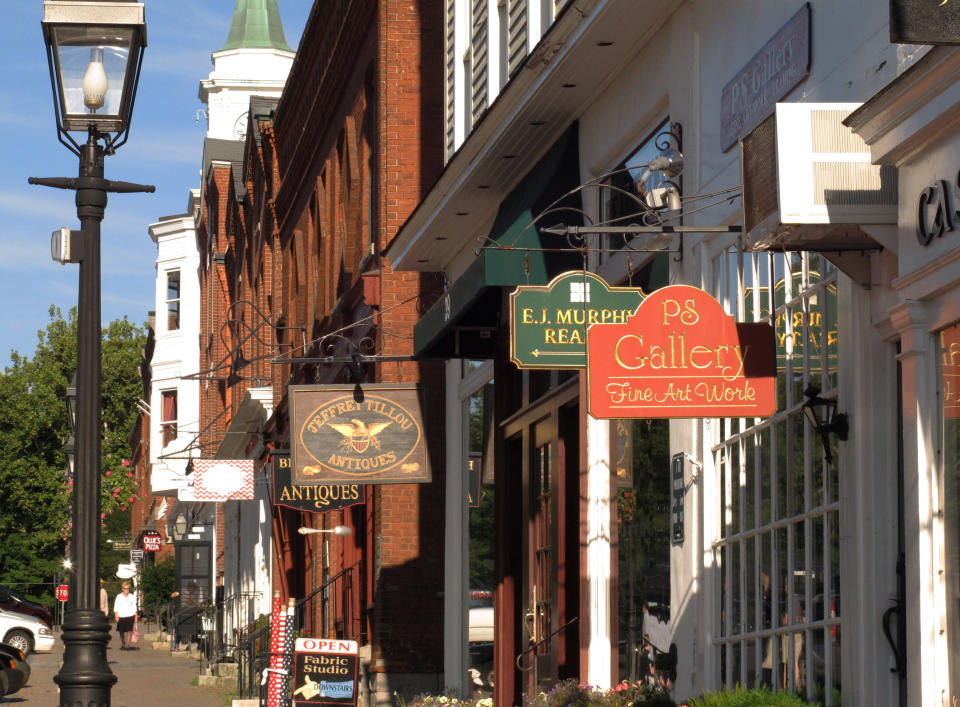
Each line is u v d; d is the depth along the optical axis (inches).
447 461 722.8
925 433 260.2
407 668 718.5
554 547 522.0
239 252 1525.6
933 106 245.6
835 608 311.1
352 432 601.0
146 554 2466.8
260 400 1166.3
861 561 294.4
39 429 2188.7
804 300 331.9
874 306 295.3
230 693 904.9
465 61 658.8
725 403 321.7
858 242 290.5
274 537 1179.9
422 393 608.7
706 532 388.2
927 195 256.1
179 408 2021.4
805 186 273.6
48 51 375.2
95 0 375.2
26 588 2159.2
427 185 748.0
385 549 723.4
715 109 389.7
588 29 434.3
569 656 509.4
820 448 320.2
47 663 1258.6
